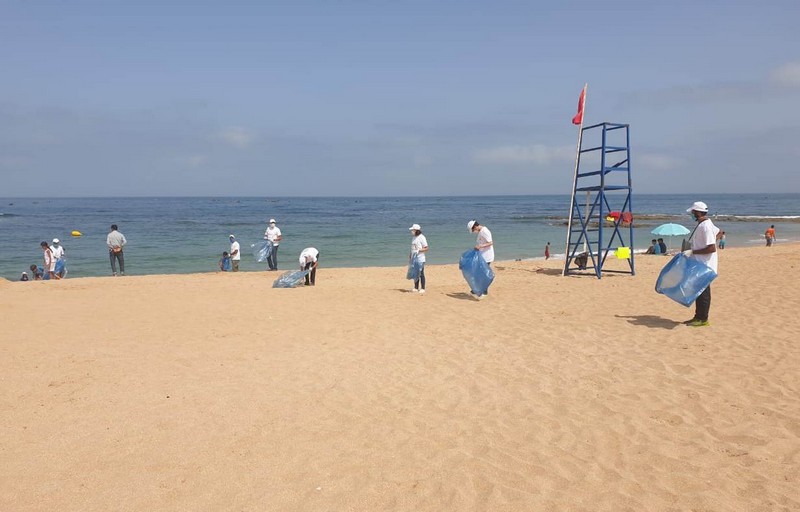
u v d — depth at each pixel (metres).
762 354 7.13
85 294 12.44
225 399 5.79
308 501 3.83
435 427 5.12
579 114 16.03
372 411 5.50
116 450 4.61
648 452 4.57
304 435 4.93
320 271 19.28
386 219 68.00
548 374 6.61
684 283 8.62
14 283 14.88
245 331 8.80
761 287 12.17
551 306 10.79
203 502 3.82
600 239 15.36
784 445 4.63
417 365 7.02
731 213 79.69
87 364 6.96
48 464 4.37
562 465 4.36
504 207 116.94
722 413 5.33
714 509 3.70
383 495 3.91
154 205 134.62
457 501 3.82
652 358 7.14
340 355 7.46
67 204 148.75
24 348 7.66
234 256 20.23
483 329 8.91
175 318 9.74
